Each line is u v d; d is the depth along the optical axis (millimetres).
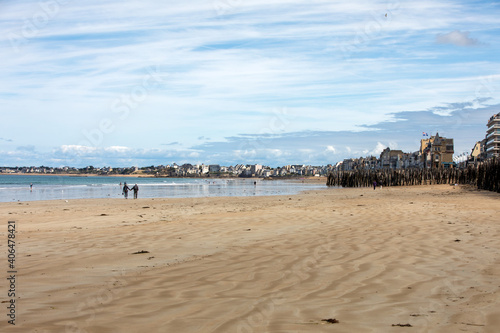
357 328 4129
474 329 4066
